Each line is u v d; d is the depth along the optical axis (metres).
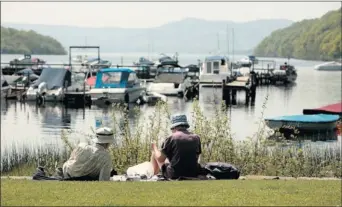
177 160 34.56
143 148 48.34
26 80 161.25
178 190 29.72
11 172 48.47
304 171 46.06
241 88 151.00
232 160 46.97
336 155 56.41
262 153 49.25
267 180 35.47
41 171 36.59
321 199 27.95
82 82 157.12
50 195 28.70
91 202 26.86
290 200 27.45
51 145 65.62
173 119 35.59
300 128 87.62
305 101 152.75
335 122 89.75
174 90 156.38
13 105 135.62
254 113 122.25
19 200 27.55
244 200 27.20
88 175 34.81
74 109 128.50
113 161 46.28
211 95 163.38
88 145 35.16
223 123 49.84
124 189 30.17
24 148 64.25
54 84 142.38
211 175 35.75
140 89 142.12
